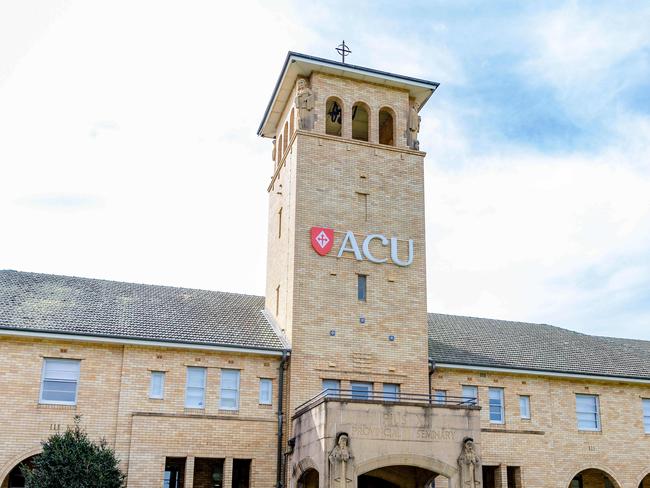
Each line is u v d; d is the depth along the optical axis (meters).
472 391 31.88
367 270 30.50
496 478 31.22
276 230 33.38
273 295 32.75
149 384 27.39
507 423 31.94
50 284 31.33
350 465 22.66
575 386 33.72
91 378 26.86
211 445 27.34
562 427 32.84
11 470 25.34
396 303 30.55
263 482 27.50
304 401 28.19
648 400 34.91
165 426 27.05
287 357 28.77
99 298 30.69
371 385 29.36
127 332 27.62
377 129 32.59
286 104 34.28
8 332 25.88
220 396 28.14
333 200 30.81
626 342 41.56
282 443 27.94
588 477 34.50
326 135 31.42
